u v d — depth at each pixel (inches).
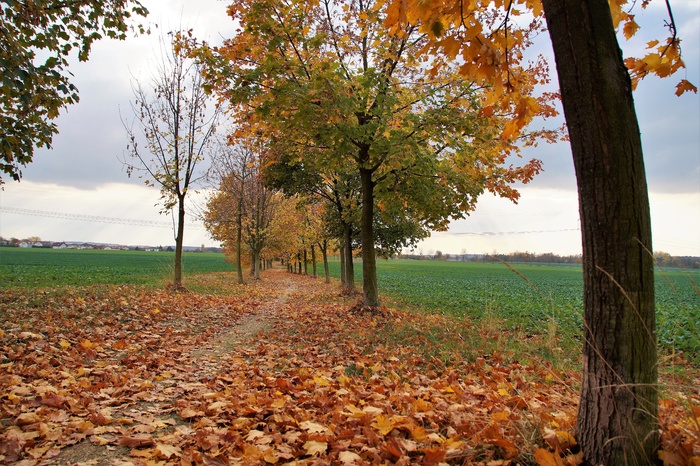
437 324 371.6
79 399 148.4
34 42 274.4
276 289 978.1
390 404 146.0
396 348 269.0
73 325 279.1
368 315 395.9
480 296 844.6
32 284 653.9
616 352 82.1
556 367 211.8
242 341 308.7
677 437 85.2
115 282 777.6
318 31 371.2
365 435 115.6
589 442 87.0
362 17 316.5
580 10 83.4
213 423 134.6
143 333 291.7
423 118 355.9
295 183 686.5
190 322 368.5
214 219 1145.4
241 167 956.6
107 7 299.6
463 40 101.4
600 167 82.7
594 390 86.3
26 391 147.6
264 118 328.8
